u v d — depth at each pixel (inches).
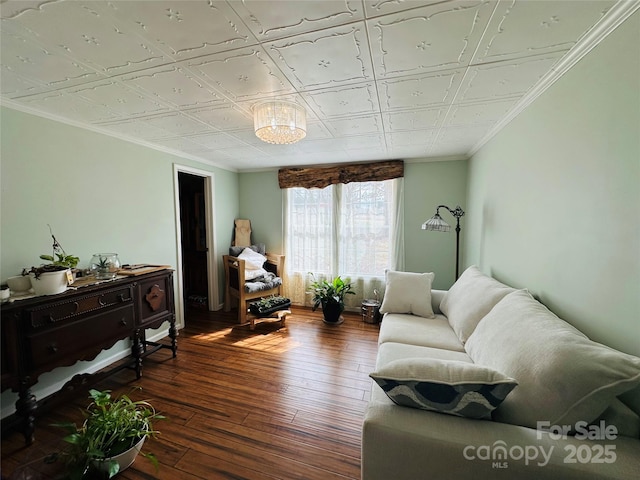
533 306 55.4
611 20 42.3
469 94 69.5
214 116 84.1
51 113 79.7
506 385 35.0
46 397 76.9
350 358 102.0
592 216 48.4
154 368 95.6
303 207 162.9
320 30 45.8
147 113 81.4
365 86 65.5
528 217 72.1
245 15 42.1
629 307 40.3
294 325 135.9
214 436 64.3
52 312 66.4
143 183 112.0
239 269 136.9
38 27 44.1
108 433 54.4
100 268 83.7
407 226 146.3
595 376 33.9
